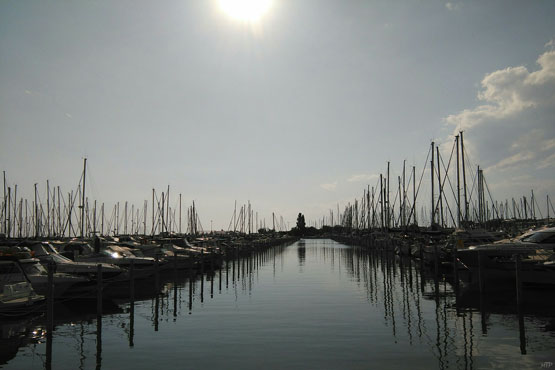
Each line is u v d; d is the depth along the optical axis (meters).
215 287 30.02
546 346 14.30
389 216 78.31
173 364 12.75
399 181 71.75
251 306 22.02
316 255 70.38
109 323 18.62
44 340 15.98
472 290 27.08
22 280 20.58
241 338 15.48
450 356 13.28
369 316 19.16
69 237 66.19
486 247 26.39
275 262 54.75
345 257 64.88
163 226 79.81
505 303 22.19
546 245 27.14
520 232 49.75
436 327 16.98
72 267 25.39
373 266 47.38
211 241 63.28
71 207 71.44
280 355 13.43
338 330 16.55
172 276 38.69
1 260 20.88
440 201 55.25
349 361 12.82
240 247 63.44
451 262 36.69
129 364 12.90
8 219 64.56
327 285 30.52
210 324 17.88
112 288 30.16
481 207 64.12
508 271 25.39
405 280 33.56
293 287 29.53
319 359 13.01
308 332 16.27
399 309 20.83
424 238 52.72
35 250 26.88
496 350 13.88
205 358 13.23
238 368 12.29
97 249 33.72
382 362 12.73
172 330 16.95
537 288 25.28
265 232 158.88
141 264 32.19
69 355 14.01
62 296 22.75
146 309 21.91
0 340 16.02
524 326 17.11
